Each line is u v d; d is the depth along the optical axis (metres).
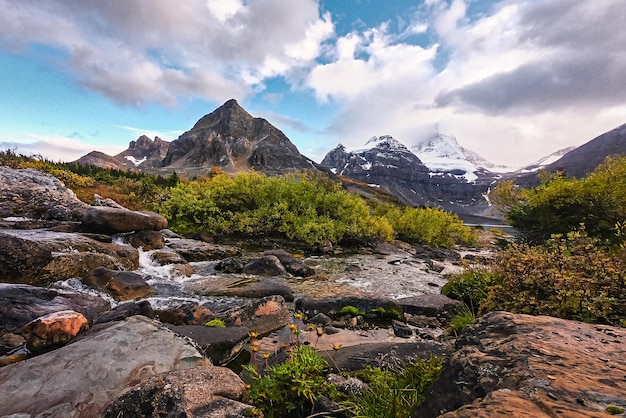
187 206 20.59
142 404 2.94
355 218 22.48
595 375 1.87
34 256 8.50
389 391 3.21
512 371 2.02
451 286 9.89
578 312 4.80
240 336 5.64
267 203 21.36
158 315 6.66
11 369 3.54
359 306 8.23
